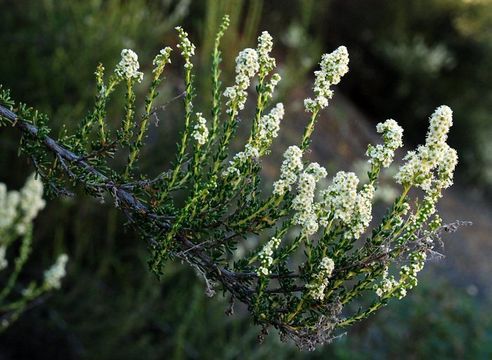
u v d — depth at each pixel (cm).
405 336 574
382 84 1362
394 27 1339
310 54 569
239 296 137
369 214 133
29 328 422
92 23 512
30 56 483
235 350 431
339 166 966
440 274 850
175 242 138
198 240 144
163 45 675
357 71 1357
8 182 458
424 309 595
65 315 426
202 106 473
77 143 143
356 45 1338
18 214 276
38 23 530
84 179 141
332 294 137
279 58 991
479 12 1374
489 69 1356
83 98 476
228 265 139
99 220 469
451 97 1343
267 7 1002
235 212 139
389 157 132
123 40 514
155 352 431
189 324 436
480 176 1291
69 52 507
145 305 431
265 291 135
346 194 132
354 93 1373
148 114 141
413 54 1314
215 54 146
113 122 461
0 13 530
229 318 450
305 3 579
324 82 142
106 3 604
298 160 136
